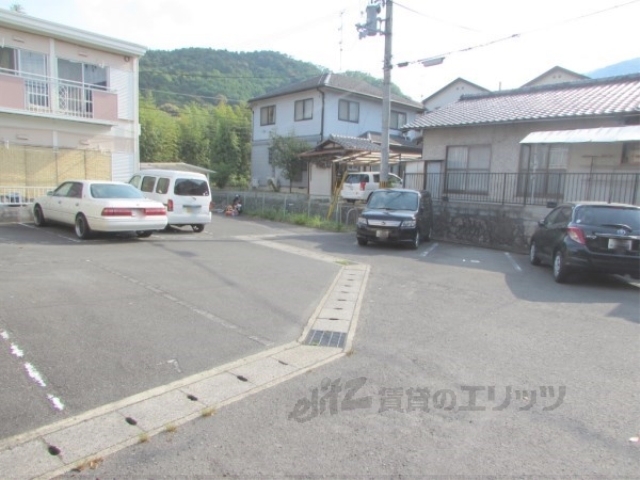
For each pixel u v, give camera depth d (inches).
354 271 357.4
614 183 529.0
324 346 189.9
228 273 317.1
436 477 106.2
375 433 124.0
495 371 167.9
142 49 705.0
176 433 121.0
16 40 598.2
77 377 148.9
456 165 683.4
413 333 208.8
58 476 102.1
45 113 601.6
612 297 297.6
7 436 115.8
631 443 122.6
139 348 175.0
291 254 426.6
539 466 111.5
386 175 616.1
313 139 1109.7
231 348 181.8
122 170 714.8
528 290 309.4
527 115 585.3
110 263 324.5
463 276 352.2
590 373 168.4
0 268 288.7
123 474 103.9
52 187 617.3
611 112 510.0
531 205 567.8
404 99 1295.5
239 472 106.0
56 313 207.2
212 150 1316.4
